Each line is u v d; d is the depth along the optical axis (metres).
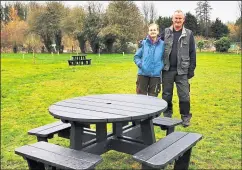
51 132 4.04
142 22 46.62
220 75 14.60
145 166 2.90
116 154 4.54
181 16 5.41
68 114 3.27
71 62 23.05
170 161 2.89
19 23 55.28
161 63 5.58
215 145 4.86
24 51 55.94
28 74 16.64
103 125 3.95
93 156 3.02
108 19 45.59
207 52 41.56
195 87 10.94
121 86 11.80
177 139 3.49
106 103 3.82
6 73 17.27
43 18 51.50
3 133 5.89
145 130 3.78
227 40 41.75
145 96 4.33
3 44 53.34
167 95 5.76
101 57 33.66
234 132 5.54
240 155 4.44
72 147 3.56
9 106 8.39
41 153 3.11
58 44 52.78
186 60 5.53
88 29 46.59
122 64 23.39
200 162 4.22
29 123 6.59
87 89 11.23
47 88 11.56
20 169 4.27
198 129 5.72
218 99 8.64
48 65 22.89
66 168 2.77
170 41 5.53
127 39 44.88
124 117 3.09
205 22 58.94
